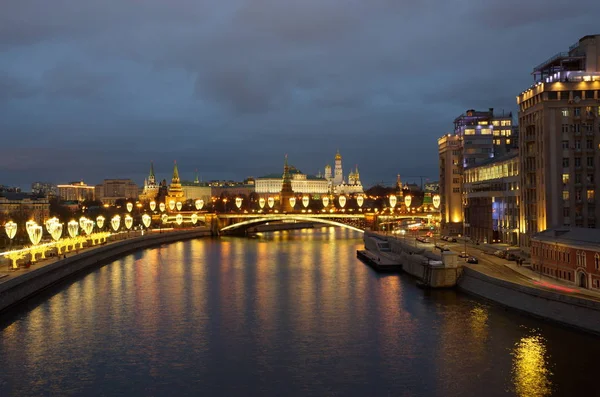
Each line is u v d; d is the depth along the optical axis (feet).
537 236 366.02
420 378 234.58
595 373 231.30
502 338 275.39
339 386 228.43
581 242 314.35
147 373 243.60
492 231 548.72
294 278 469.57
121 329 307.37
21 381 235.61
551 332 280.31
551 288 311.88
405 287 416.87
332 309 347.56
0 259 464.65
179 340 287.69
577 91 417.08
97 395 222.28
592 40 436.76
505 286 336.29
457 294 383.45
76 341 286.25
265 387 228.22
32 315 336.70
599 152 415.85
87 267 531.09
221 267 545.44
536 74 479.41
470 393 219.41
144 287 428.97
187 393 223.51
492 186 548.31
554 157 416.26
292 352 268.21
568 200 414.82
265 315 335.67
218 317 331.98
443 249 454.81
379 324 310.65
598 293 294.66
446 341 277.23
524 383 225.76
